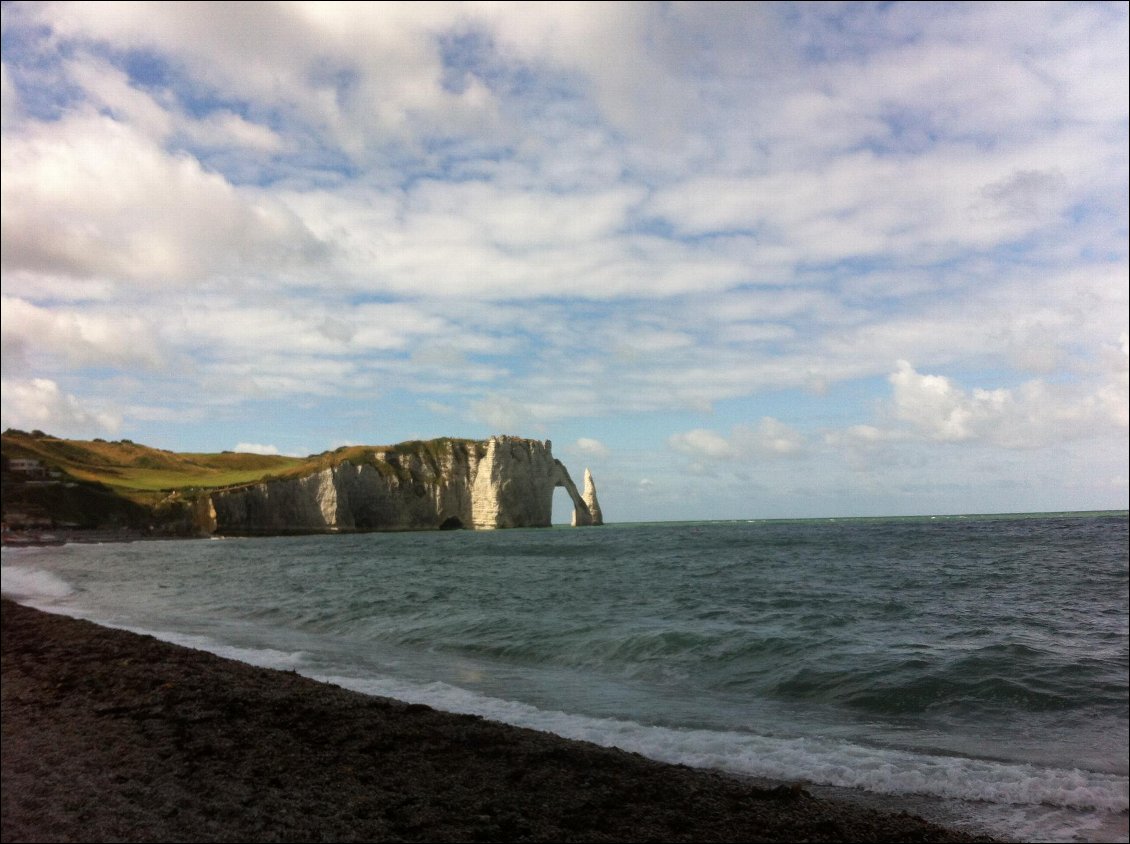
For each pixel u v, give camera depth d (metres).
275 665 16.58
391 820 7.31
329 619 24.48
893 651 15.82
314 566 59.44
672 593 30.05
